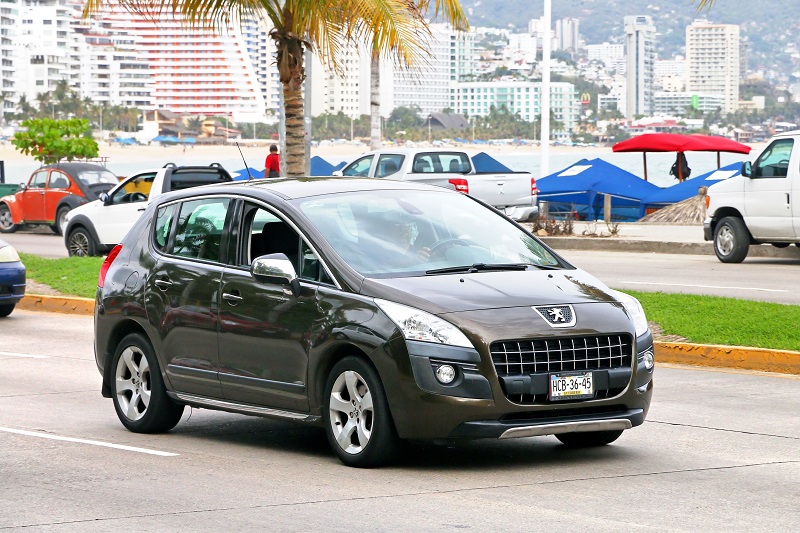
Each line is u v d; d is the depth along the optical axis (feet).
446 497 68.85
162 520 65.10
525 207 271.49
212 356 85.40
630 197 348.38
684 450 82.33
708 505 66.33
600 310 76.07
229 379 84.07
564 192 352.08
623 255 247.09
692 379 113.39
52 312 180.45
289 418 80.33
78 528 63.98
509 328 72.54
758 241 218.59
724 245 222.07
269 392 81.25
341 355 77.30
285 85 187.11
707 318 134.21
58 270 207.21
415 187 89.45
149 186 241.55
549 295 76.23
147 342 91.56
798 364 115.34
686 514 64.39
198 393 87.04
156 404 90.53
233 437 90.22
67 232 244.63
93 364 130.72
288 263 79.71
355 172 276.21
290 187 86.94
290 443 87.25
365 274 77.51
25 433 92.68
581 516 64.08
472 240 84.07
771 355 117.08
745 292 171.12
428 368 71.92
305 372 78.54
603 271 208.03
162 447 86.53
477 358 71.67
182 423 96.73
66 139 489.26
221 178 236.02
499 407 71.67
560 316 74.28
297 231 81.71
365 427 75.61
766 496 68.59
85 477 76.79
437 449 82.99
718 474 74.59
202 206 90.12
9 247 170.19
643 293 156.04
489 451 82.33
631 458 79.77
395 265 79.25
